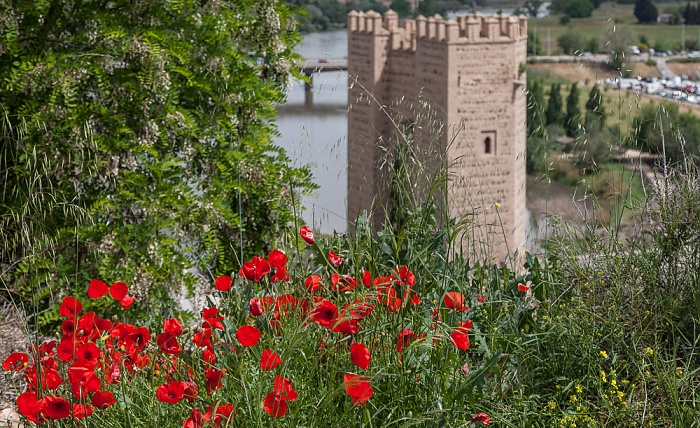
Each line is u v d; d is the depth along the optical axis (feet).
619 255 15.34
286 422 10.76
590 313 14.16
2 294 22.66
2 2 29.27
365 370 11.14
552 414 12.35
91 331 12.10
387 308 12.61
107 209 28.50
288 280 13.56
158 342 12.14
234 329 12.09
